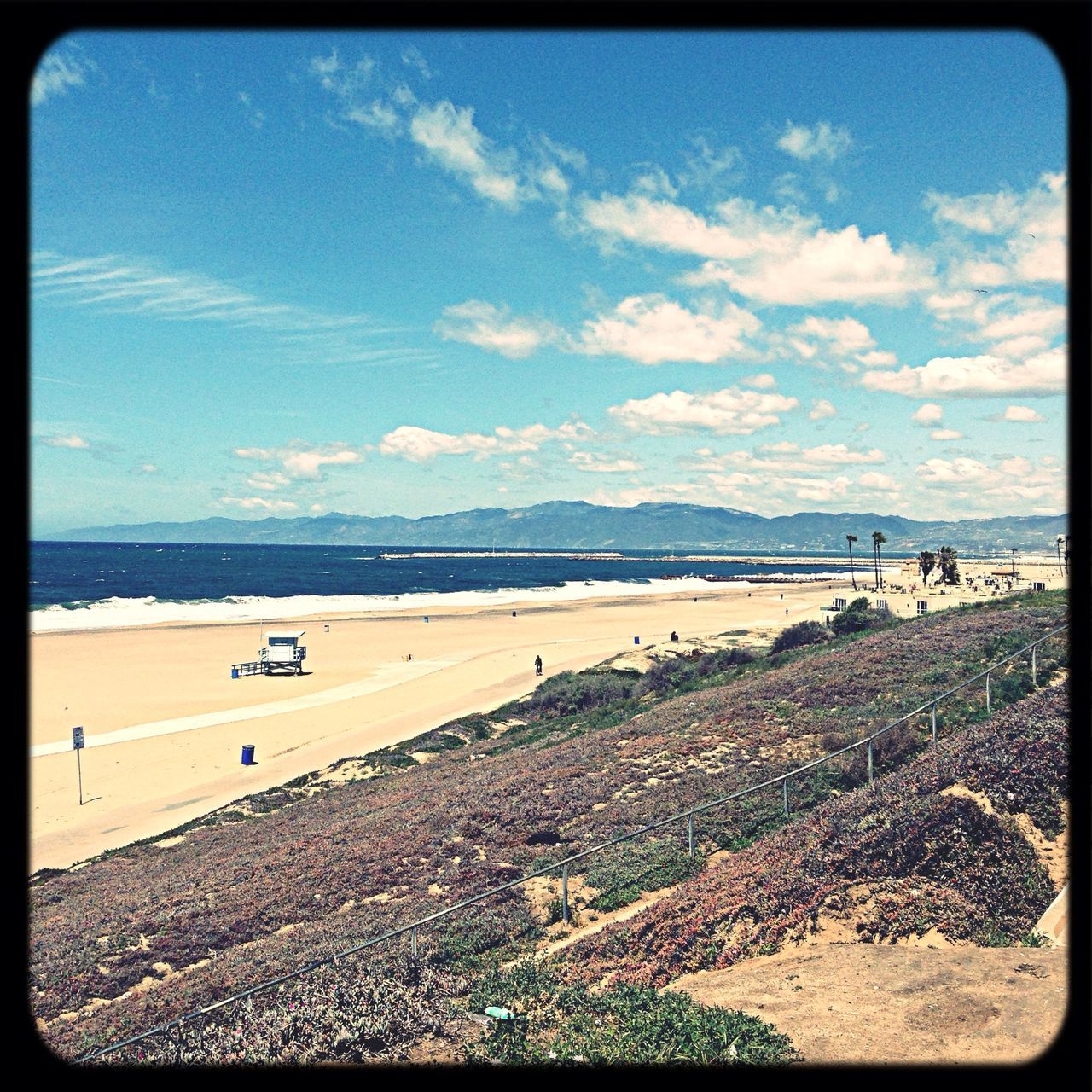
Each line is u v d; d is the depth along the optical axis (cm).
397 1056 918
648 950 1176
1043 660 2245
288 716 5200
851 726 2153
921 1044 814
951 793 1385
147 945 1644
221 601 14888
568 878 1560
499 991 1083
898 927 1114
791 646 4816
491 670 6819
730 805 1741
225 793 3509
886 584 13262
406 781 3131
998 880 1173
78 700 5753
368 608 13600
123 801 3431
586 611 12950
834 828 1388
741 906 1223
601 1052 853
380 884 1734
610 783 2131
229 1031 1006
